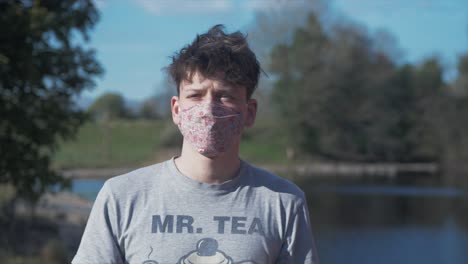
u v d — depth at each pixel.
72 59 9.95
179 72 2.00
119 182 2.01
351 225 20.77
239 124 1.98
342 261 15.09
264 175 2.07
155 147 54.84
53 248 10.84
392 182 37.31
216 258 1.90
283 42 41.25
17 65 9.52
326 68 42.00
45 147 10.49
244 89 2.00
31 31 9.15
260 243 1.93
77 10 10.17
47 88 10.16
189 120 1.96
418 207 25.45
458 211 24.16
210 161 1.96
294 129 41.88
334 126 42.44
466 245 17.17
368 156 45.31
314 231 19.55
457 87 52.03
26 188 10.18
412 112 49.25
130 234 1.93
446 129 49.09
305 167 40.75
